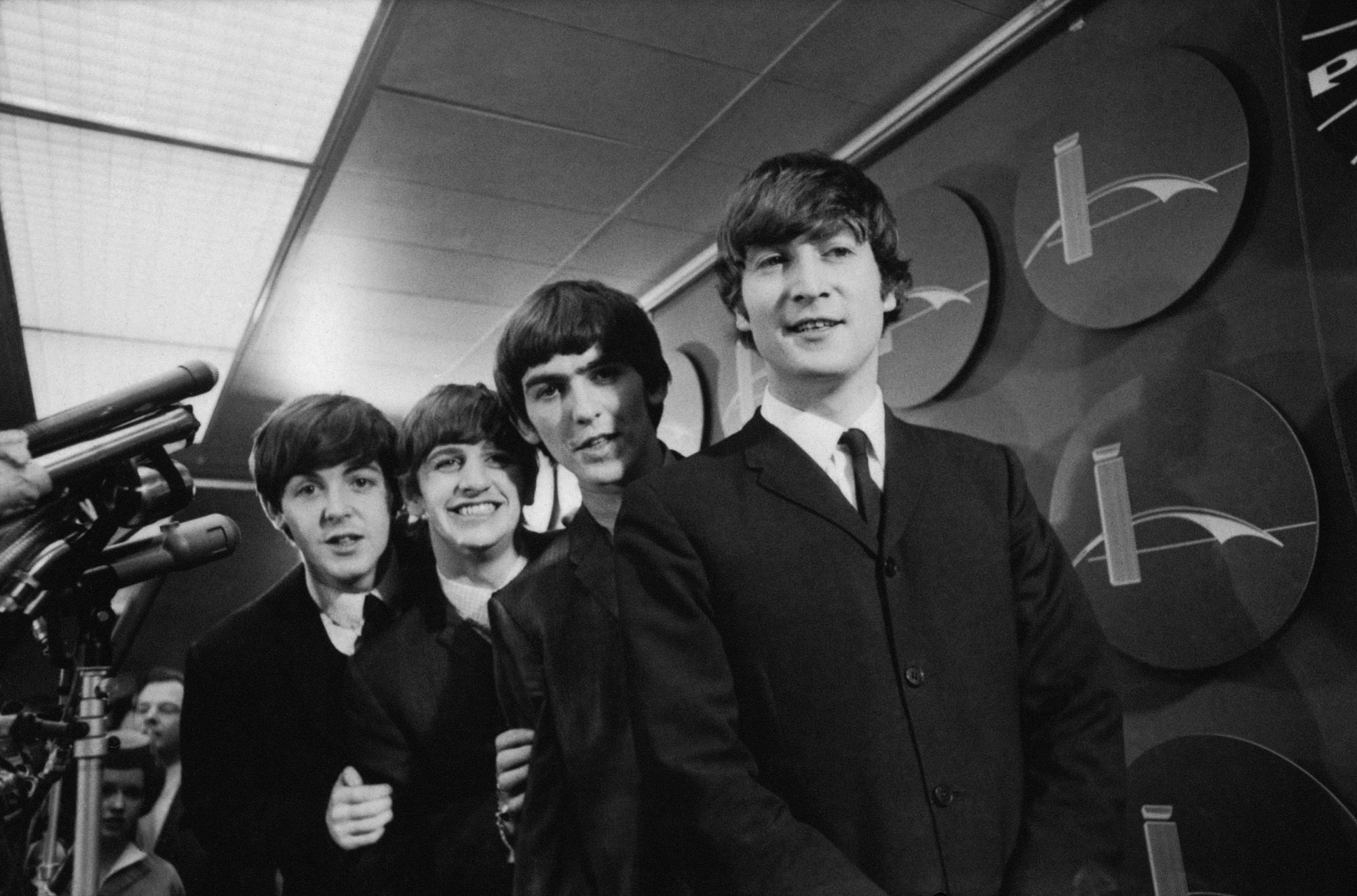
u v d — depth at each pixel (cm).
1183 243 202
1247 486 187
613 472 137
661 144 296
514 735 129
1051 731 96
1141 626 203
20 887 111
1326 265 182
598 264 375
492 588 161
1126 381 215
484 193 320
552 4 233
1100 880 86
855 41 252
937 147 275
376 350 449
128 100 267
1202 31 209
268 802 164
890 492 97
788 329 100
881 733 88
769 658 92
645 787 93
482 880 140
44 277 363
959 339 251
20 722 114
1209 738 191
